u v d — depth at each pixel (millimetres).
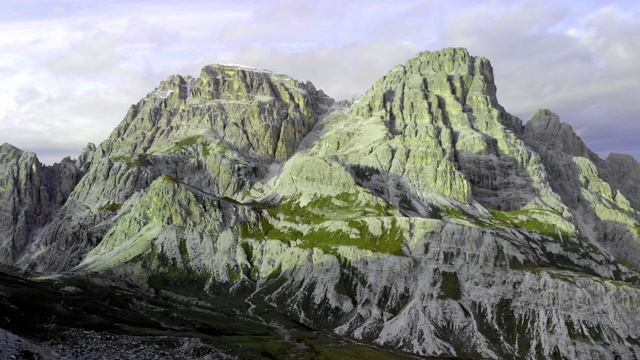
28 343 134875
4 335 132625
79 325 182750
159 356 156500
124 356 150875
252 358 189750
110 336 170125
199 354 168875
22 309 174625
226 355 173500
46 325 168125
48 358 130625
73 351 148375
